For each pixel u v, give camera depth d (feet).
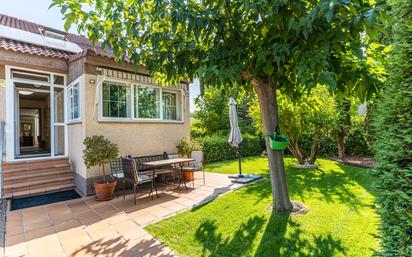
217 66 10.27
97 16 11.58
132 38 12.44
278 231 11.52
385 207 6.82
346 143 39.19
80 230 12.58
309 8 9.14
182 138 27.71
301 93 13.98
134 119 23.44
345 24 8.07
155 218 14.19
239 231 11.79
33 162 22.45
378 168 6.93
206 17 10.23
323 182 21.12
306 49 8.86
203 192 19.58
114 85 22.34
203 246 10.65
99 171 20.63
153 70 13.08
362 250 9.65
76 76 22.54
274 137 13.42
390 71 6.73
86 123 20.15
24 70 22.99
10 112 22.00
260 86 13.96
